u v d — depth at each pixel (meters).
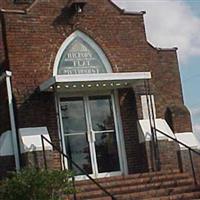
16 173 13.43
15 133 16.62
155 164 17.58
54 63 17.50
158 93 19.00
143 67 18.64
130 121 18.12
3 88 17.09
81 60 17.88
